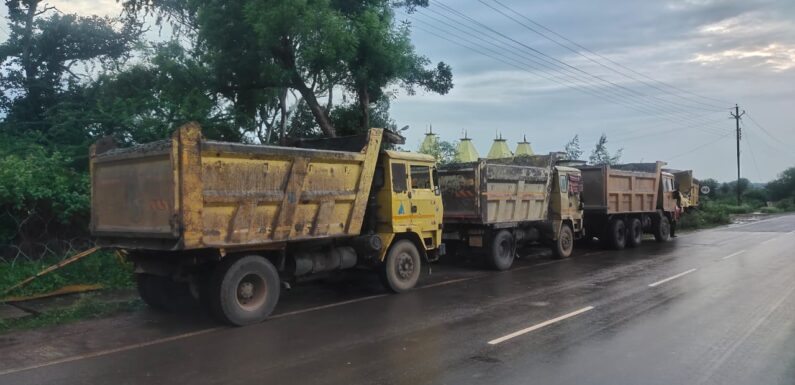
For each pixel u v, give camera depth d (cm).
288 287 930
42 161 1214
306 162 902
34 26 1742
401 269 1089
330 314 895
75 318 861
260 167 845
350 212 991
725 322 799
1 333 779
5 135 1420
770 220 4006
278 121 1930
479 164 1355
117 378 582
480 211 1350
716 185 7938
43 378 583
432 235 1184
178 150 749
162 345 713
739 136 5906
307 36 1316
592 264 1514
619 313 870
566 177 1670
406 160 1114
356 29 1367
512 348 680
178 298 929
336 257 1008
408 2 1808
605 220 1922
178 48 1505
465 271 1394
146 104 1424
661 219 2233
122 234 842
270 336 755
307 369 604
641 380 557
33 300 976
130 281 1103
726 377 564
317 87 1642
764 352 651
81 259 1148
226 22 1385
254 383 560
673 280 1193
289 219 885
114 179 864
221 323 829
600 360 626
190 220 756
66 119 1456
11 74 1686
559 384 548
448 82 1969
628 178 2008
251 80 1498
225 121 1502
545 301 982
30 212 1155
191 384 560
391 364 620
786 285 1112
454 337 737
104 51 1817
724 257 1628
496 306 942
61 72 1780
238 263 820
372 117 1917
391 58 1431
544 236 1634
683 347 673
